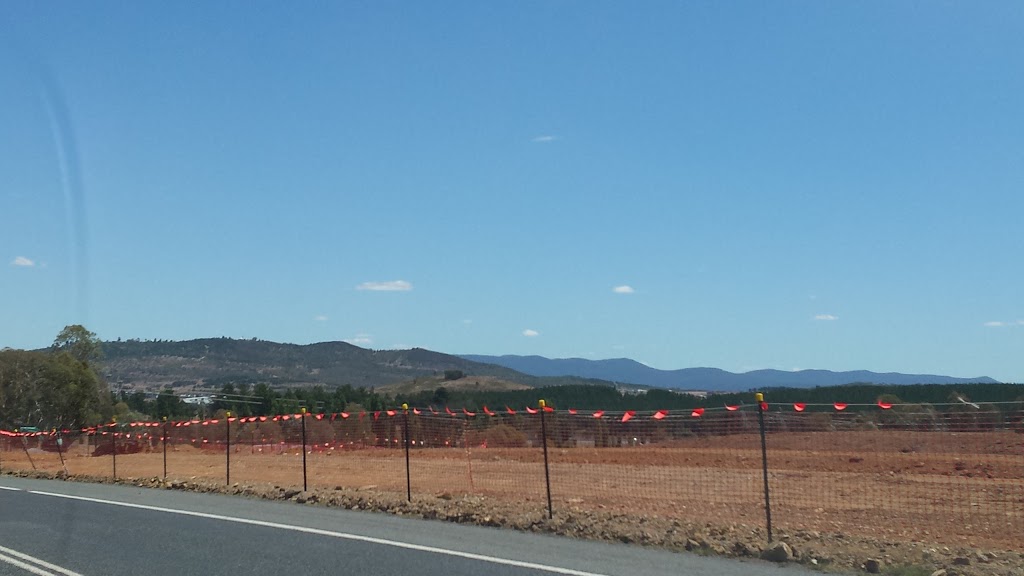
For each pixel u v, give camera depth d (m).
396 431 40.56
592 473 24.83
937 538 13.11
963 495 18.41
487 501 16.11
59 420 60.06
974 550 11.25
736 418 23.69
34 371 59.62
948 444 25.69
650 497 18.72
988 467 22.70
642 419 28.00
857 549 10.88
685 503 17.42
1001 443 24.80
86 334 70.00
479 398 64.38
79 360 67.06
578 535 12.07
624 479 22.98
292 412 73.31
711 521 14.27
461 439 38.47
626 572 9.51
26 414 58.53
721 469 25.00
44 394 59.31
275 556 10.68
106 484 21.86
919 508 16.66
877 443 26.73
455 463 29.67
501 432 38.03
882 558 10.28
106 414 64.50
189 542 11.80
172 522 13.74
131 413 74.31
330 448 40.25
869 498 18.30
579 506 16.38
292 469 29.17
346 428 43.53
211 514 14.68
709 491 19.92
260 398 79.50
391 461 31.36
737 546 10.80
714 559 10.37
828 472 23.41
